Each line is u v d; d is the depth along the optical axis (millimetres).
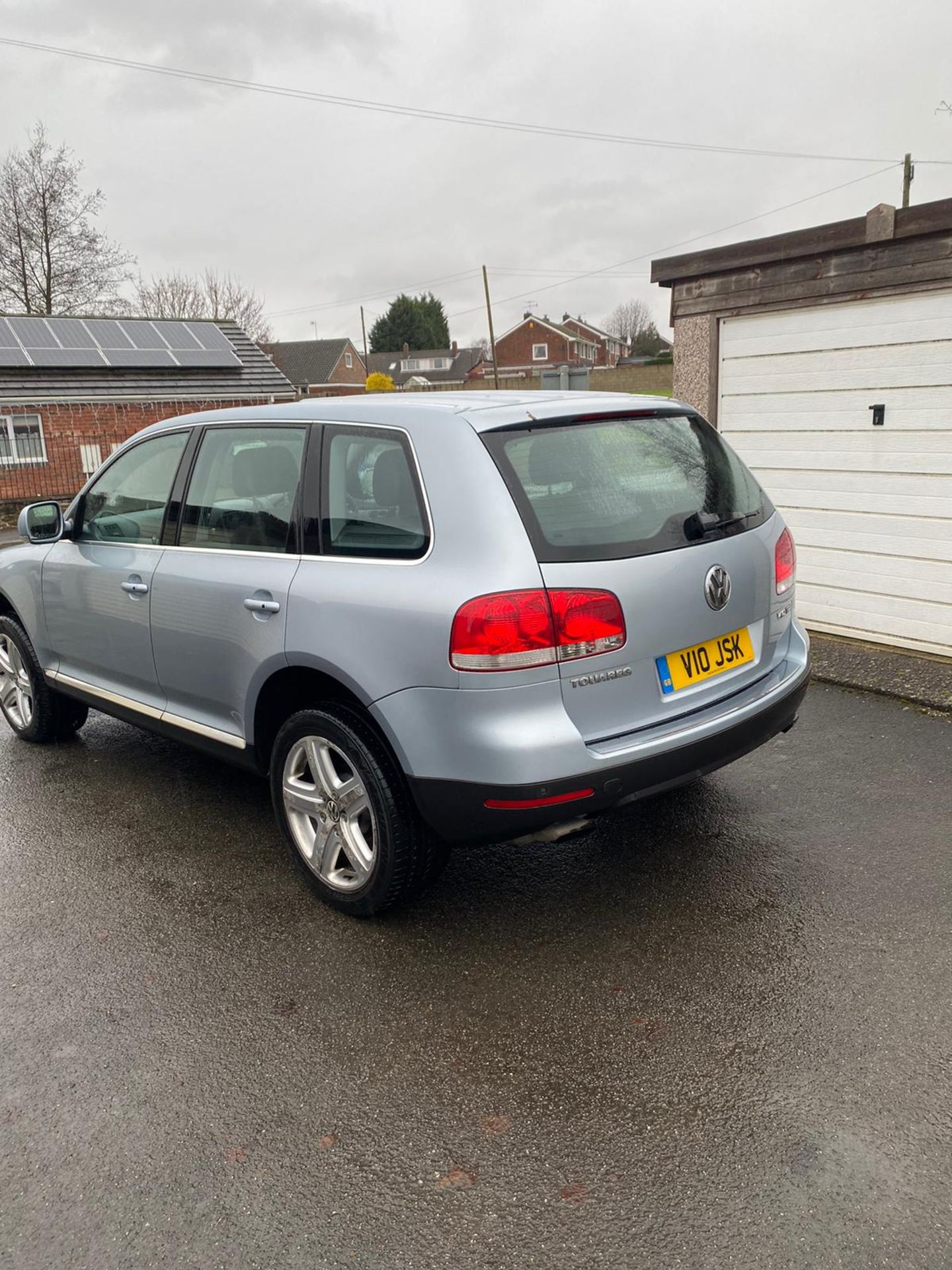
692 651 2914
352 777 3059
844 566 6367
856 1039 2492
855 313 5973
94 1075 2498
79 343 24047
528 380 50531
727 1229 1937
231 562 3395
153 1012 2754
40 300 40625
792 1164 2092
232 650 3348
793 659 3412
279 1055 2549
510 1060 2488
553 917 3174
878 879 3305
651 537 2812
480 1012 2689
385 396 3223
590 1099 2332
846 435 6176
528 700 2572
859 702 5156
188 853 3750
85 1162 2203
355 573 2904
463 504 2676
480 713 2588
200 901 3377
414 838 2953
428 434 2818
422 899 3328
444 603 2619
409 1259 1908
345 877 3227
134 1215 2045
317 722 3053
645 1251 1898
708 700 2973
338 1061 2514
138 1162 2197
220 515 3523
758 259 6363
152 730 4059
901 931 2979
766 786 4117
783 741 4625
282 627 3096
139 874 3586
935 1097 2275
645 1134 2207
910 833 3629
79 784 4504
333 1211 2035
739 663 3111
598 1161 2137
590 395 3158
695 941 2984
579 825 2738
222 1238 1978
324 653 2934
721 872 3414
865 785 4078
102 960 3027
